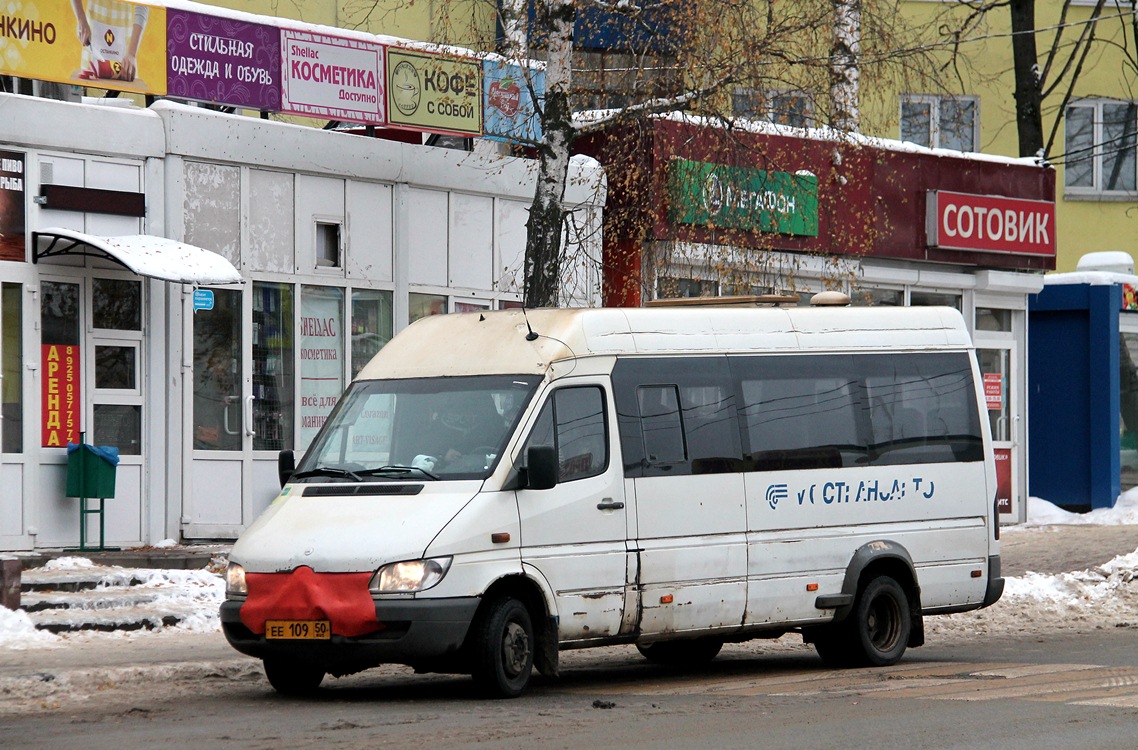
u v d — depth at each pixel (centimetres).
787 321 1639
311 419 2395
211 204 2269
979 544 1745
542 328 1468
